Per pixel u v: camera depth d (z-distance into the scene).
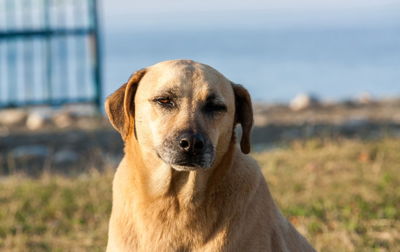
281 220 6.55
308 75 50.69
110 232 6.30
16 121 20.77
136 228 6.15
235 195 6.11
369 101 23.84
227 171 6.14
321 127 17.55
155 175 6.09
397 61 61.97
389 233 9.13
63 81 22.09
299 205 10.42
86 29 21.12
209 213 6.05
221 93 6.25
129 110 6.38
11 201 10.88
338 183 11.45
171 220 6.07
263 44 111.56
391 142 14.16
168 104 6.17
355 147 13.73
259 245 6.12
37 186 11.70
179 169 5.90
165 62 6.45
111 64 78.69
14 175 12.78
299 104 22.61
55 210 10.50
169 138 5.99
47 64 21.14
